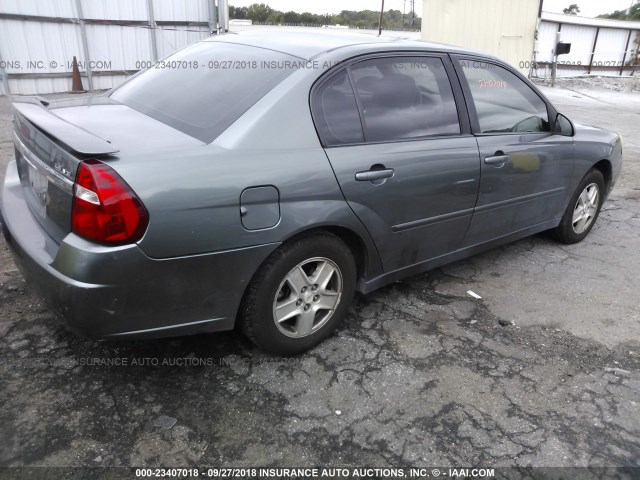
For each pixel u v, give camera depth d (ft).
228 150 7.62
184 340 9.45
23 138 8.59
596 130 14.71
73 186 6.81
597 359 9.76
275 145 8.01
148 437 7.35
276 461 7.13
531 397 8.64
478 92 11.16
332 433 7.64
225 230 7.41
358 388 8.56
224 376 8.63
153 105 9.25
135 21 39.29
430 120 10.18
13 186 9.36
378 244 9.57
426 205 10.05
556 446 7.67
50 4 34.76
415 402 8.34
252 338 8.68
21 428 7.34
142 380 8.41
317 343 9.55
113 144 7.36
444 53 10.73
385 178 9.17
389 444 7.52
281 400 8.20
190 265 7.30
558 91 53.21
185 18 42.04
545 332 10.53
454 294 11.80
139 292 7.07
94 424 7.50
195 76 9.62
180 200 6.98
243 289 8.01
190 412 7.84
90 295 6.75
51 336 9.25
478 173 10.77
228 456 7.15
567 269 13.46
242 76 8.98
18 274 11.17
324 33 10.84
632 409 8.50
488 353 9.71
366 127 9.19
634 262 14.11
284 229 7.98
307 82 8.59
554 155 12.61
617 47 67.41
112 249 6.70
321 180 8.29
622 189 20.74
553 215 13.70
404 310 10.98
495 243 12.37
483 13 48.16
